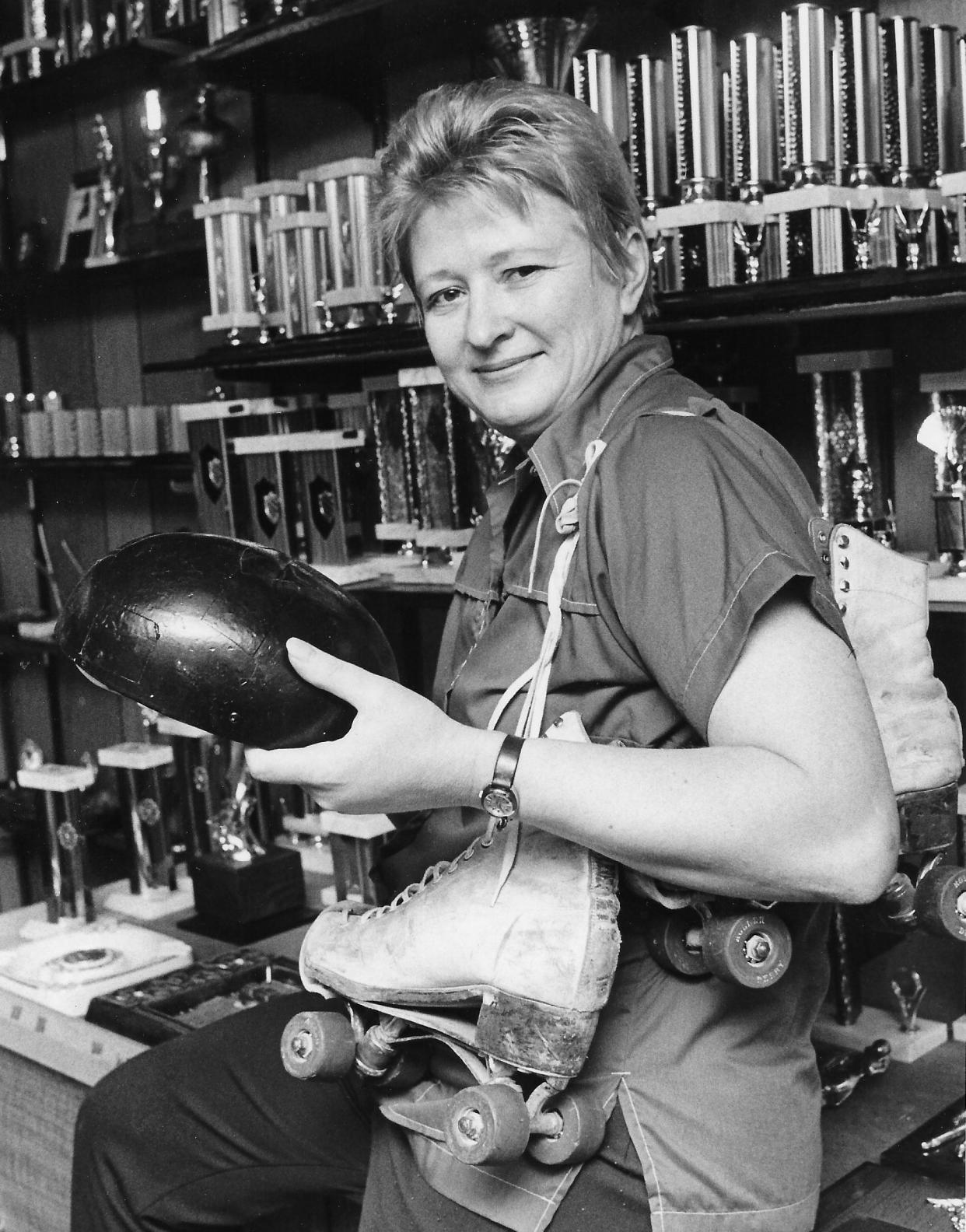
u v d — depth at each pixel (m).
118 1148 1.38
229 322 2.29
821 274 1.53
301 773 0.88
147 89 2.90
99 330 3.19
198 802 2.34
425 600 2.07
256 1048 1.39
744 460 0.92
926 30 1.62
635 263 1.08
